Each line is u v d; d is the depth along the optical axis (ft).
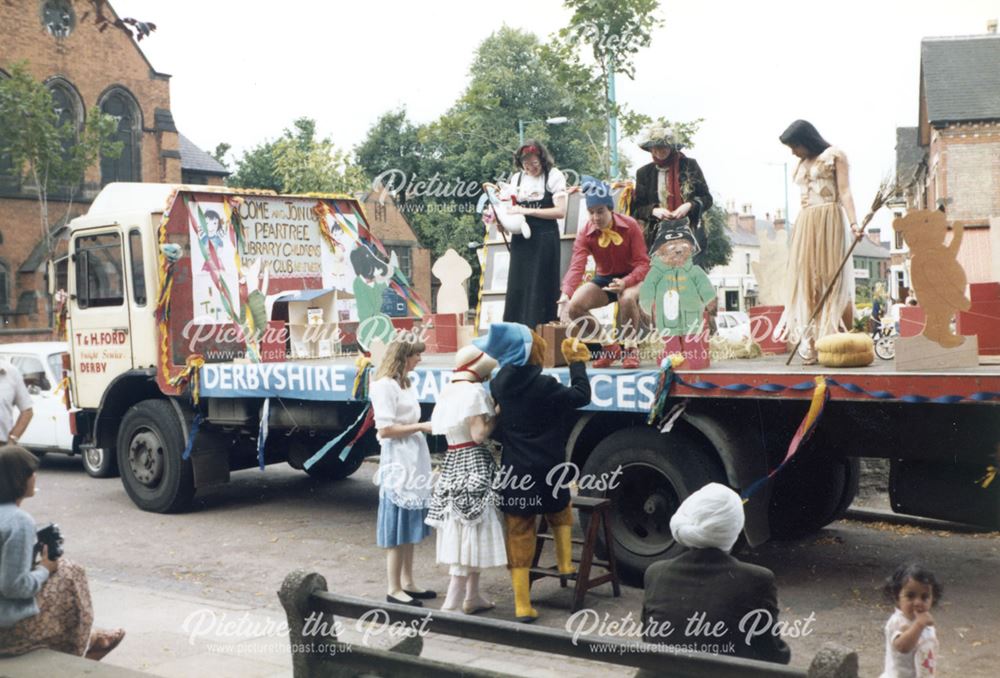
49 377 43.47
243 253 33.81
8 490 15.02
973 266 23.44
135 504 35.06
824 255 22.07
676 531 11.67
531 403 20.15
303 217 35.73
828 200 22.11
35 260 103.96
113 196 34.96
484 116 65.26
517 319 27.07
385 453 22.02
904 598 12.43
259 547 28.45
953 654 17.63
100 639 16.52
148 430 33.63
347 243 36.94
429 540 29.71
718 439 21.07
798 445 19.54
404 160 91.15
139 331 33.81
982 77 69.00
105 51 111.14
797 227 22.50
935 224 18.83
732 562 11.47
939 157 68.03
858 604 21.09
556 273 27.02
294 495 36.76
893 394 18.56
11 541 14.85
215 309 32.99
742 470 21.02
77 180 63.31
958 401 17.89
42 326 104.42
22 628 15.11
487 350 20.47
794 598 21.67
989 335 20.76
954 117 66.69
